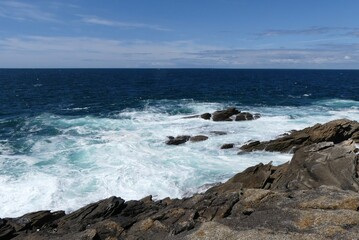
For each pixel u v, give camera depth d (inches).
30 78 4913.9
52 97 2356.1
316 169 659.4
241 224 451.5
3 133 1232.8
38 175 802.8
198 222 513.0
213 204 553.3
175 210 554.6
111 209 605.6
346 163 652.7
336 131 1029.8
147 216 570.3
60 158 931.3
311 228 410.6
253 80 4623.5
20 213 645.9
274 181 714.8
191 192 744.3
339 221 412.8
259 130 1242.0
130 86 3376.0
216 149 1032.8
